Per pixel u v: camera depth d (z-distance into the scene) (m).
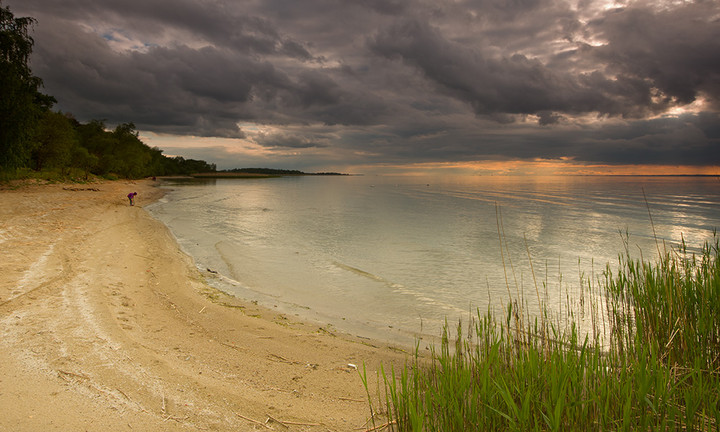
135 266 10.91
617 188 71.50
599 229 23.33
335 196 60.06
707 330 4.38
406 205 41.94
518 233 21.70
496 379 3.53
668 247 17.02
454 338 7.33
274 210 34.69
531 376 3.47
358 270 12.96
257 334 6.70
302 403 4.23
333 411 4.08
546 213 32.41
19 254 10.24
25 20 28.84
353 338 7.11
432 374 4.34
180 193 56.44
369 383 4.94
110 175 75.31
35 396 3.80
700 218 28.08
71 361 4.65
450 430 3.21
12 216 17.00
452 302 9.77
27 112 29.47
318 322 7.99
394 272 12.80
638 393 3.14
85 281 8.53
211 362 5.19
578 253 16.16
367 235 20.69
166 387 4.28
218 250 15.53
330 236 20.23
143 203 36.12
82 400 3.82
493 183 116.81
